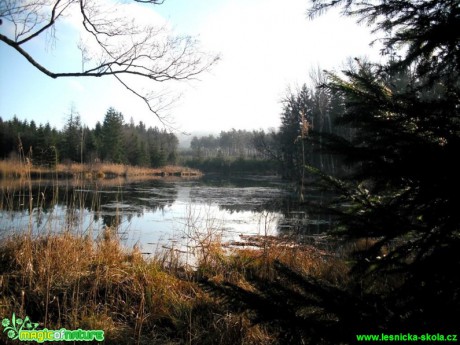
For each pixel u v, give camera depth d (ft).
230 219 37.32
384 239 5.33
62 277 13.78
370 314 5.00
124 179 101.35
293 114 97.81
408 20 6.46
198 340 11.50
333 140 5.67
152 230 30.60
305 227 30.73
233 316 11.66
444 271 4.57
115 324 12.21
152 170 141.38
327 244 21.11
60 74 15.39
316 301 5.42
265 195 62.44
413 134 5.39
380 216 5.35
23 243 15.35
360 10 7.33
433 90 6.55
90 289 13.41
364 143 5.97
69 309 12.29
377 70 6.64
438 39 5.37
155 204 49.19
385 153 5.20
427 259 4.71
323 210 6.21
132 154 148.56
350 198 6.66
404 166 4.87
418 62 6.24
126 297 13.60
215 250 18.57
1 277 13.07
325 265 15.81
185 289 14.79
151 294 13.85
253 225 33.60
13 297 12.31
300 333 5.30
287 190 72.54
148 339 11.47
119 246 18.03
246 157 186.80
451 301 4.62
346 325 4.88
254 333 11.10
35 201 33.71
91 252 16.28
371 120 5.53
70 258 14.89
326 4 7.76
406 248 5.48
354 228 5.57
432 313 4.53
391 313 5.03
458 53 5.53
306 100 94.73
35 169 25.32
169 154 185.47
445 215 4.77
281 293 5.79
